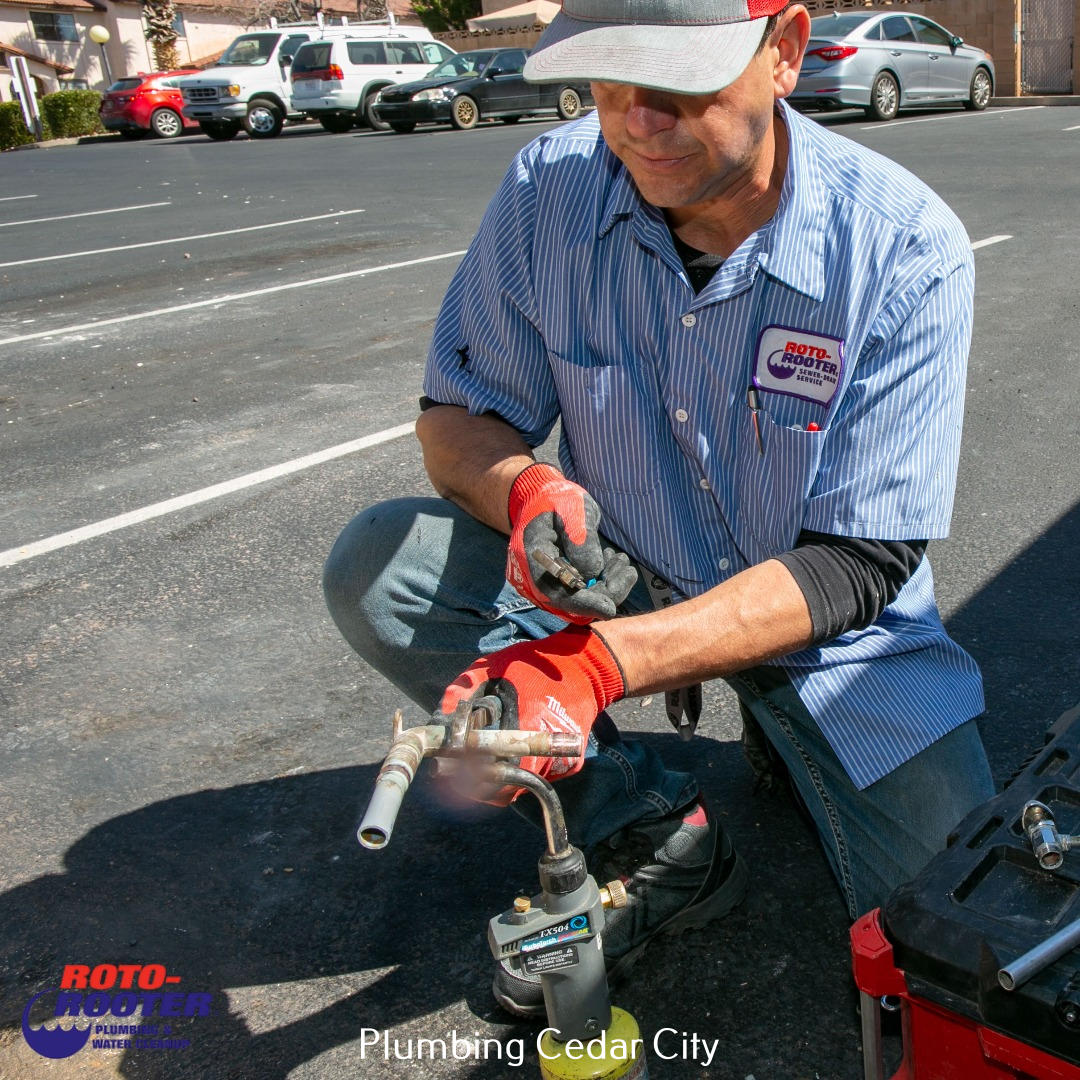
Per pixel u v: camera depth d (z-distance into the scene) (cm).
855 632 184
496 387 195
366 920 213
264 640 322
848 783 183
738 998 189
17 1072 184
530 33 3083
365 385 559
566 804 185
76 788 259
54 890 225
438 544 187
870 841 185
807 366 171
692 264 178
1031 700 268
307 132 2412
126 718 287
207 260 916
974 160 1135
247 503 421
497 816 240
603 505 191
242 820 245
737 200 168
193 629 331
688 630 155
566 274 183
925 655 190
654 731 268
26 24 4094
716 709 275
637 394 182
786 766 224
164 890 224
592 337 183
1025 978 103
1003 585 326
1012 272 697
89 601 351
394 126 2069
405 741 117
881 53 1568
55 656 320
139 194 1412
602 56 144
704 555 189
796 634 161
